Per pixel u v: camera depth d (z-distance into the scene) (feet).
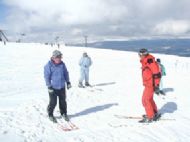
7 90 46.26
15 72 75.36
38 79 62.59
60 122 27.17
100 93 44.29
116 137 23.17
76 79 63.31
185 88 52.21
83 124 26.81
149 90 27.27
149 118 27.53
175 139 22.91
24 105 33.22
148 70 26.99
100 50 226.17
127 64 119.14
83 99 38.86
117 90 48.19
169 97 41.55
